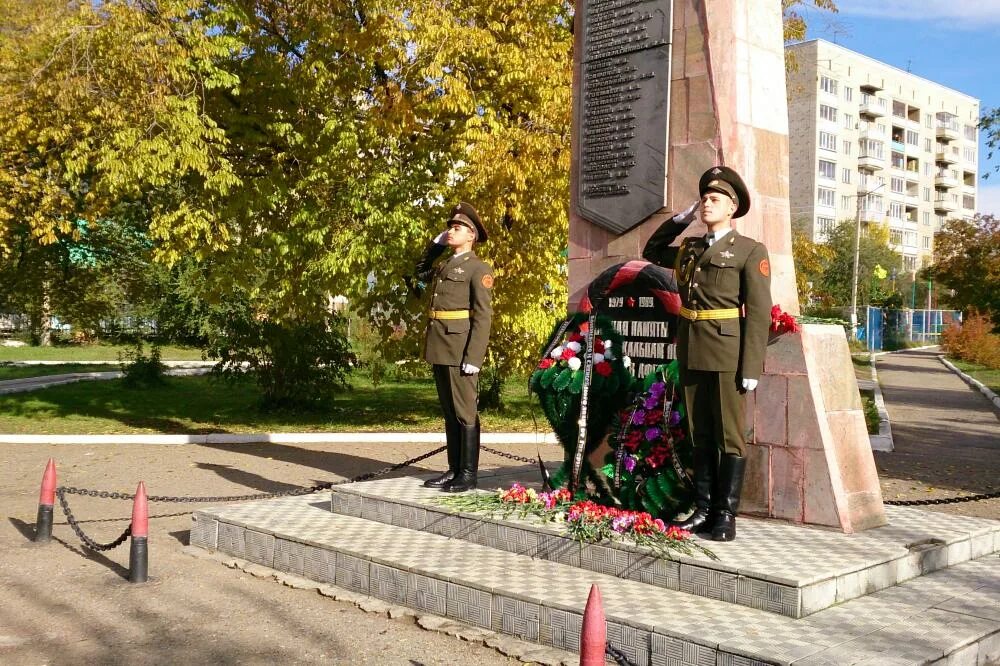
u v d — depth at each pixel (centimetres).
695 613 459
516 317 1420
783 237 682
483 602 511
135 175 1270
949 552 572
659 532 542
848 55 6994
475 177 1264
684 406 577
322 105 1470
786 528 591
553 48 1334
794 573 470
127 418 1659
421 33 1279
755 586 469
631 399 641
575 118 730
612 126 703
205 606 572
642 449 615
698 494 567
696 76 657
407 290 1512
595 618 335
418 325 1541
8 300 2003
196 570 660
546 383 657
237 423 1617
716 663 412
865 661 394
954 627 446
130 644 502
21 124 1305
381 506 686
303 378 1741
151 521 837
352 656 482
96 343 4178
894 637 428
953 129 8356
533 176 1257
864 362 3875
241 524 686
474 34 1289
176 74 1281
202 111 1371
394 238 1355
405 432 1474
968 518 657
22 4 1347
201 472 1083
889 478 1088
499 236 1396
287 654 486
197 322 2934
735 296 548
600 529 552
